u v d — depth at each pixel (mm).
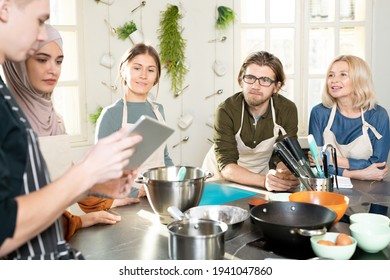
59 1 3105
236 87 3604
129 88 2346
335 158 1883
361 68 2504
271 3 3602
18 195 944
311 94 3660
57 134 1959
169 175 1767
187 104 3537
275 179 1988
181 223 1303
